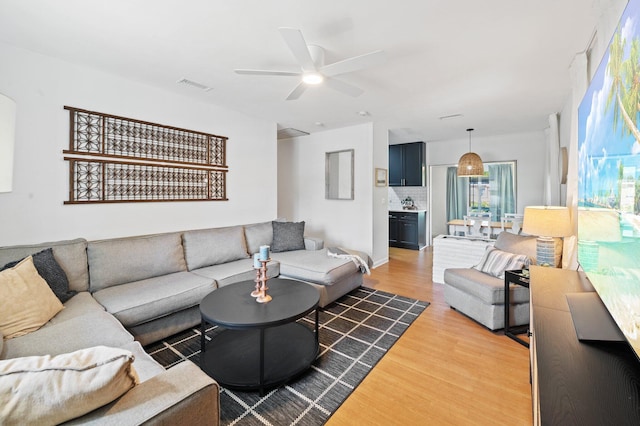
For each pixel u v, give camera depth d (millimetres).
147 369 1312
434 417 1595
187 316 2504
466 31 2008
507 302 2498
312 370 2008
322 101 3520
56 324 1699
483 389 1816
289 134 5438
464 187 6797
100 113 2654
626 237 870
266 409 1646
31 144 2303
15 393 742
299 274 3191
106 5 1735
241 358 2049
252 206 4141
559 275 1824
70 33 2045
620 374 812
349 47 2205
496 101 3533
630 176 840
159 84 2971
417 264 5090
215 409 1040
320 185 5344
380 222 4992
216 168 3656
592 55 2205
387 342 2389
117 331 1665
